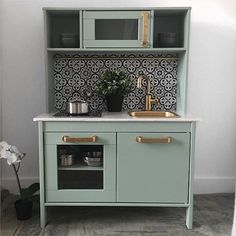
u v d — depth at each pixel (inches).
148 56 91.1
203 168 96.8
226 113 94.8
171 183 74.9
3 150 76.4
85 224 77.4
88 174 76.9
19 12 90.3
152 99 91.0
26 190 80.4
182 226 76.7
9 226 76.0
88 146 76.7
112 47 80.4
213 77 93.4
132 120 72.4
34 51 91.7
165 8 78.9
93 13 79.1
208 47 92.2
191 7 83.5
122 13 78.9
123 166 74.5
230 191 96.9
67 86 92.0
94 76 91.9
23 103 93.4
